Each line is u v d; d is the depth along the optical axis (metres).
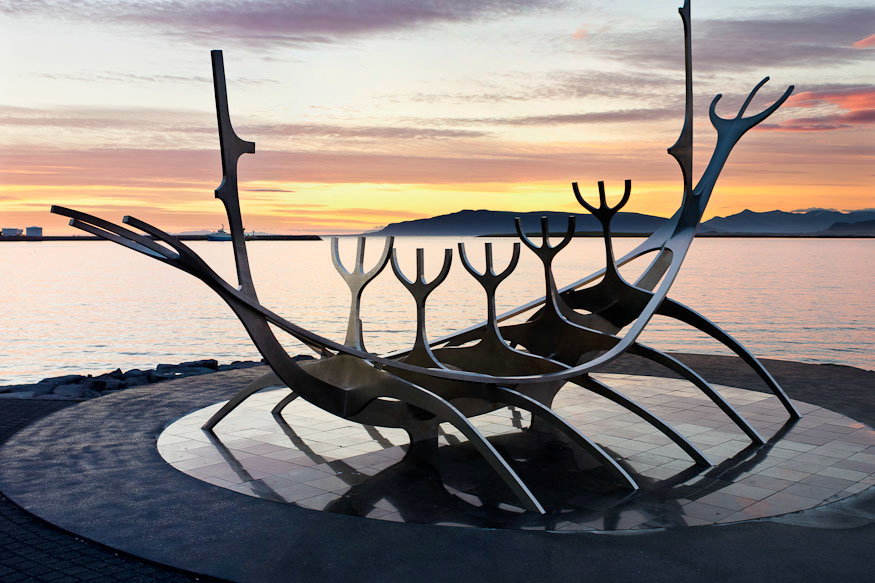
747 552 5.57
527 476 7.46
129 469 7.62
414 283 7.91
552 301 8.74
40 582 5.15
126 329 32.25
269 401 10.97
